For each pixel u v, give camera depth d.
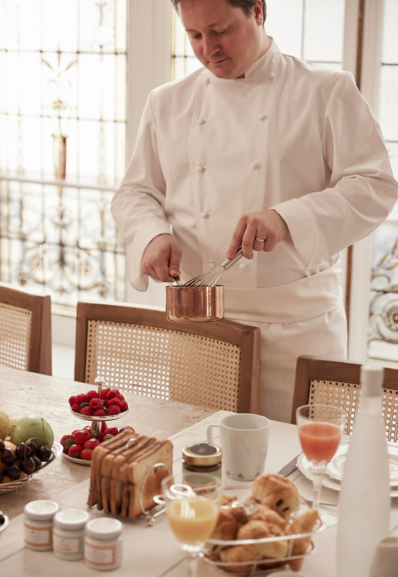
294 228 1.54
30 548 0.91
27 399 1.47
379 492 0.80
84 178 3.77
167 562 0.89
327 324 1.77
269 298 1.73
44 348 1.84
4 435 1.15
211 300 1.34
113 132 3.62
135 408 1.43
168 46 3.29
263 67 1.68
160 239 1.67
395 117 2.86
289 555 0.84
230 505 0.89
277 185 1.69
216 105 1.75
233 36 1.53
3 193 4.09
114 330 1.80
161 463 1.02
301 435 0.97
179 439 1.26
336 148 1.65
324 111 1.66
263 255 1.71
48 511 0.92
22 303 1.87
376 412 0.81
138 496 0.98
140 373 1.77
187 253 1.82
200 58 1.60
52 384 1.57
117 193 1.91
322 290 1.77
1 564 0.88
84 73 3.63
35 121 3.85
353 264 3.02
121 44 3.48
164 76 3.32
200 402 1.68
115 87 3.55
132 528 0.97
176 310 1.34
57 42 3.67
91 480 1.00
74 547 0.89
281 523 0.86
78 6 3.57
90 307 1.81
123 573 0.86
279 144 1.67
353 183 1.62
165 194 1.93
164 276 1.62
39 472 1.14
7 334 1.91
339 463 1.16
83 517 0.91
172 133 1.82
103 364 1.81
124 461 0.98
